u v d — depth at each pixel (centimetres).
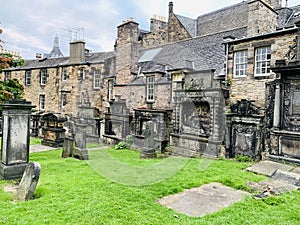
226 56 1122
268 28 1180
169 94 1188
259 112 966
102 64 1716
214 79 1097
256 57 1034
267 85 950
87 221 394
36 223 383
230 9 1945
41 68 2245
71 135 1123
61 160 925
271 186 607
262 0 1135
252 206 483
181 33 2145
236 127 1037
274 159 902
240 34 1325
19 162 680
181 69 1215
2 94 1169
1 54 1241
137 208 454
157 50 1772
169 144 1065
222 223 406
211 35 1516
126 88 1380
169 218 419
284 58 930
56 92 2105
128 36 1605
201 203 501
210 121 1081
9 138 663
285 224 408
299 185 631
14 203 471
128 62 1578
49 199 489
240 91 1070
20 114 684
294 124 873
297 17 1273
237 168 820
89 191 539
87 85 1619
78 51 1969
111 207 452
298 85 865
